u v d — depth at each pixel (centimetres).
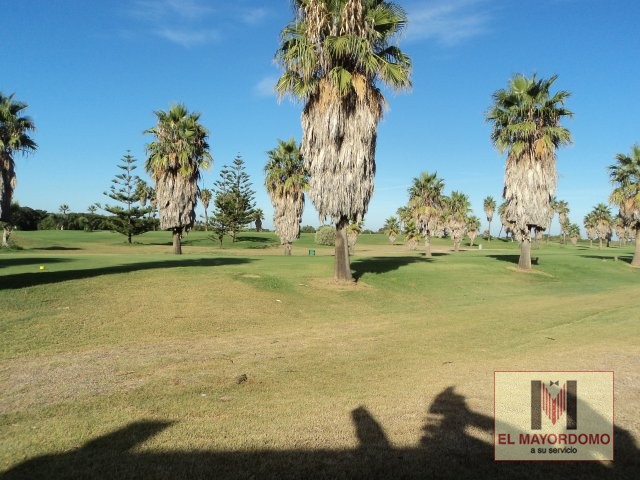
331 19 1845
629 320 1398
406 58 1945
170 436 543
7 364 871
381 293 1955
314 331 1287
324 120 1872
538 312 1609
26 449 506
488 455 494
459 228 7400
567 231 12531
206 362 926
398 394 708
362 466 468
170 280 1795
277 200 4628
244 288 1744
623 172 4228
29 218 10275
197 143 3916
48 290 1476
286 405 660
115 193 6869
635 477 449
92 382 775
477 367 869
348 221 2047
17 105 3688
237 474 450
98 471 455
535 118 3109
